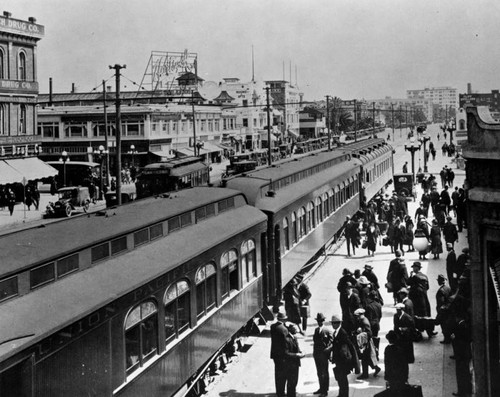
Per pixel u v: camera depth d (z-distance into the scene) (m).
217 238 13.65
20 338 7.25
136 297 9.91
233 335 15.18
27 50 48.16
